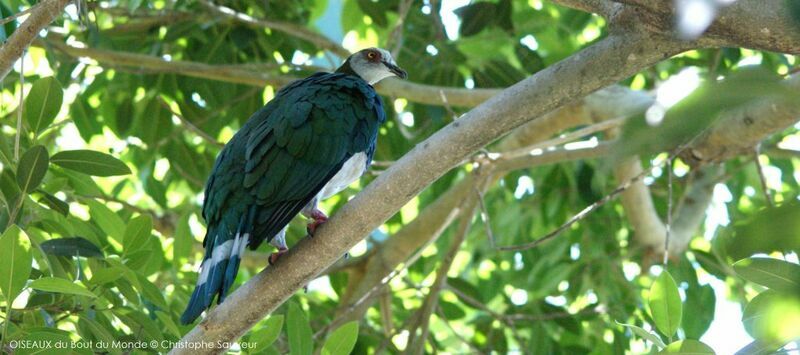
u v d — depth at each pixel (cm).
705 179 1362
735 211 1495
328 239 682
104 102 1329
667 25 593
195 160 1384
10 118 1205
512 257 1574
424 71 1325
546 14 1418
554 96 643
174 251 922
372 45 1500
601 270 1410
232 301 699
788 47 562
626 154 304
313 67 1242
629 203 1278
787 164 1505
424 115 1334
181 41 1347
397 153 1398
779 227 303
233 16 1215
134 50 1318
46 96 766
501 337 1272
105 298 805
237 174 767
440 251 1546
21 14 720
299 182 773
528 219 1557
